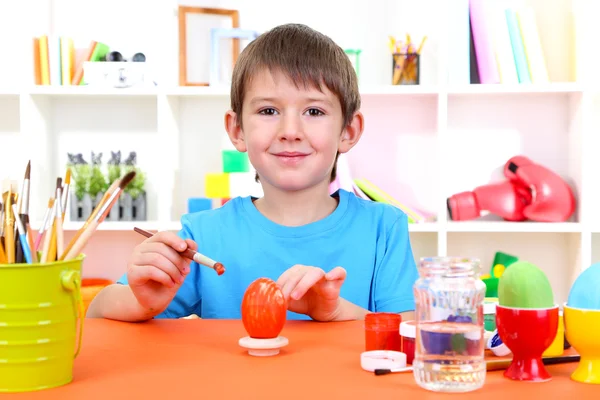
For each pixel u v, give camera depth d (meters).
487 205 2.37
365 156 2.55
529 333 0.60
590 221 2.26
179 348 0.76
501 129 2.52
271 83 1.16
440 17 2.26
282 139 1.17
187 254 0.92
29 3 2.52
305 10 2.54
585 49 2.29
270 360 0.70
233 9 2.53
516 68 2.29
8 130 2.56
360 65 2.53
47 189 2.51
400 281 1.29
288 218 1.32
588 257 2.26
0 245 0.63
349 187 2.30
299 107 1.17
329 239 1.30
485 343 0.72
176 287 0.95
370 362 0.65
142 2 2.54
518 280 0.62
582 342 0.61
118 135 2.57
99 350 0.75
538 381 0.61
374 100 2.53
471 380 0.58
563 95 2.49
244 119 1.22
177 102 2.51
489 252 2.55
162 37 2.47
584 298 0.62
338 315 0.96
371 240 1.31
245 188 2.31
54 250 0.63
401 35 2.52
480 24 2.29
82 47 2.54
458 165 2.53
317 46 1.19
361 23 2.53
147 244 0.95
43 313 0.60
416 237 2.53
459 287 0.59
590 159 2.27
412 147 2.54
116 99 2.55
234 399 0.56
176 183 2.48
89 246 2.59
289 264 1.28
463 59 2.29
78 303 0.63
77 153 2.56
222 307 1.27
